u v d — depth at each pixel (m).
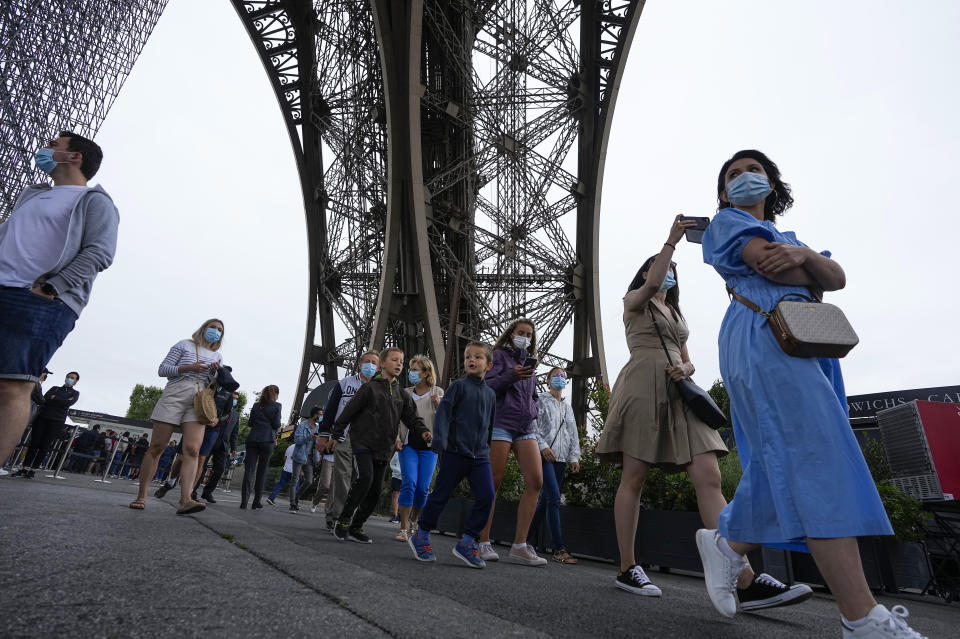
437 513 4.34
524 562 5.28
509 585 3.23
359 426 5.63
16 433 2.92
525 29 27.69
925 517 6.35
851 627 1.70
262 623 1.47
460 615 1.94
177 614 1.47
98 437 21.47
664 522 6.29
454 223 26.73
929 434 6.41
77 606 1.44
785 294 2.13
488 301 26.81
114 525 3.47
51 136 25.08
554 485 6.59
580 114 28.22
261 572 2.33
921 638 1.63
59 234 3.21
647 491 6.75
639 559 6.41
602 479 7.49
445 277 28.75
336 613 1.70
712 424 3.44
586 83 28.09
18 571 1.76
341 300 29.36
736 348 2.17
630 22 27.06
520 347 5.13
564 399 7.11
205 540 3.29
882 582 6.02
